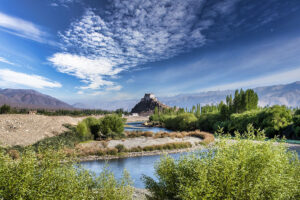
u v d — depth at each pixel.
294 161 5.85
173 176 5.95
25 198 4.02
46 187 4.32
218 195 4.10
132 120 176.00
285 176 4.84
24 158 4.56
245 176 4.38
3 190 4.01
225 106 62.69
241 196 4.19
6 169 4.29
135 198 10.30
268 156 4.41
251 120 47.53
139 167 20.39
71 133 34.09
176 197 5.82
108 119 39.47
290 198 4.70
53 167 4.84
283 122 41.62
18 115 36.44
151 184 6.76
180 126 68.00
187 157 6.09
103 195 5.54
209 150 5.37
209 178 4.49
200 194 4.18
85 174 5.68
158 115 136.00
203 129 66.19
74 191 4.74
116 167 20.27
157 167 6.79
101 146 30.34
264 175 4.33
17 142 23.42
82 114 114.69
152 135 43.22
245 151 4.61
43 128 32.75
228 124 54.09
